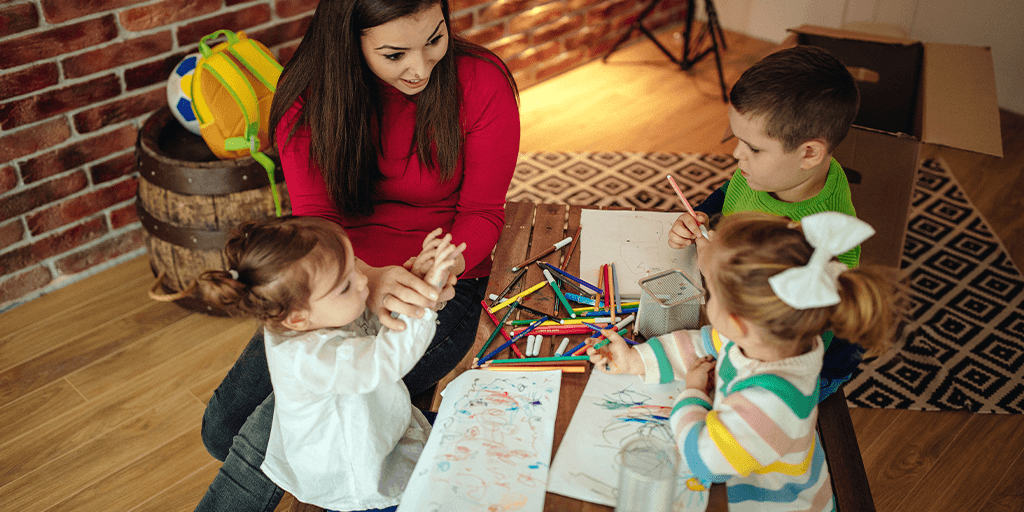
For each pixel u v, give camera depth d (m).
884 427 1.79
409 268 1.15
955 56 2.01
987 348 2.00
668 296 1.07
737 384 0.86
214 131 1.94
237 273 0.92
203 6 2.25
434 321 1.03
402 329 1.01
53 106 2.07
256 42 2.03
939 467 1.70
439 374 1.36
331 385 0.97
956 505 1.62
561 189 2.66
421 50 1.16
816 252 0.73
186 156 2.02
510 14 3.18
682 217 1.25
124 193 2.32
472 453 0.92
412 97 1.31
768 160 1.10
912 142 1.75
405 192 1.41
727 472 0.83
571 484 0.88
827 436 1.10
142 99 2.24
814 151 1.07
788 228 0.80
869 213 1.90
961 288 2.20
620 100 3.28
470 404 1.00
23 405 1.87
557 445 0.94
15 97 2.00
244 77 1.91
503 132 1.36
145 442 1.78
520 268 1.26
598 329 1.11
